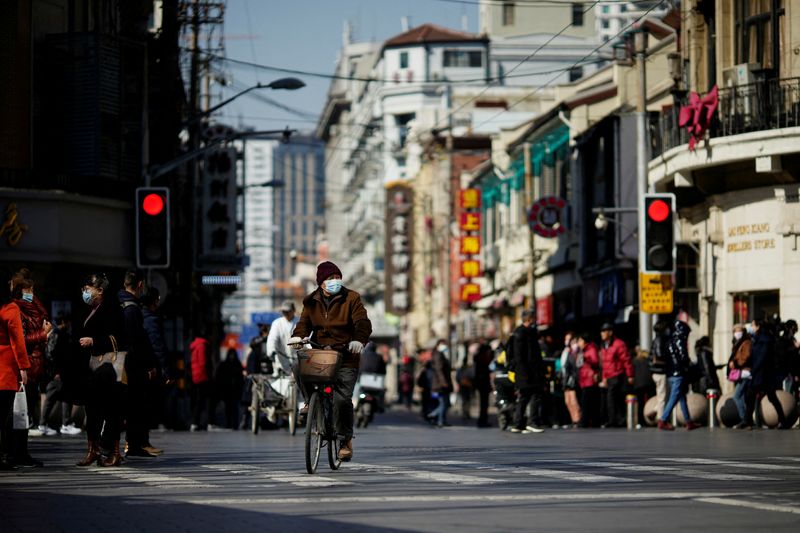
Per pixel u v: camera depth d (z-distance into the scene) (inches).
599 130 4126.5
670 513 937.5
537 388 2524.6
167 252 2203.5
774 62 2903.5
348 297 1342.3
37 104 3184.1
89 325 1492.4
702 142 2940.5
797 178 2856.8
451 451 1759.4
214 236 5177.2
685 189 3262.8
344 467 1418.6
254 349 2844.5
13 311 1379.2
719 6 3034.0
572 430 2682.1
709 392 2588.6
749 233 3011.8
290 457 1654.8
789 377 2546.8
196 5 4023.1
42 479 1294.3
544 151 5054.1
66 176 3125.0
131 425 1668.3
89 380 1482.5
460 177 7239.2
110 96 3228.3
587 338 2997.0
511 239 5649.6
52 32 3267.7
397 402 7268.7
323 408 1347.2
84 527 879.1
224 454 1736.0
